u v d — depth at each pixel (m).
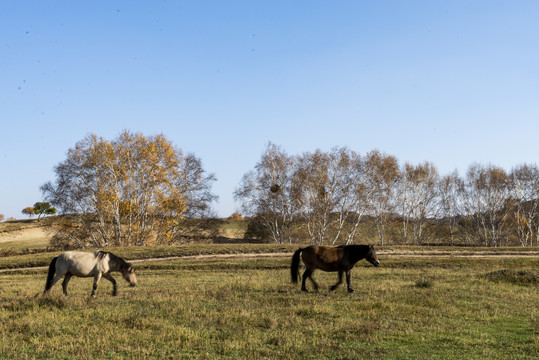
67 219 50.53
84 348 9.06
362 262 31.28
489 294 17.25
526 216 66.75
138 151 50.09
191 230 55.03
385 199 57.75
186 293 16.17
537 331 11.25
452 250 39.28
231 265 29.42
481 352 9.42
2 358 8.36
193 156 54.66
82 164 48.66
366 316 12.53
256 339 9.88
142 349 9.04
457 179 69.06
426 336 10.62
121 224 52.81
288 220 56.19
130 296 15.31
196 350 9.20
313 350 9.34
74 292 16.44
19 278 26.19
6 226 85.62
